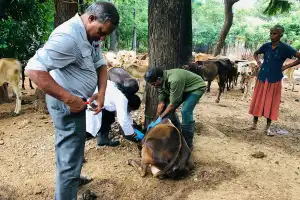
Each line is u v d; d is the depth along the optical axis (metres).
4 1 7.79
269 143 5.55
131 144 4.98
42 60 2.43
